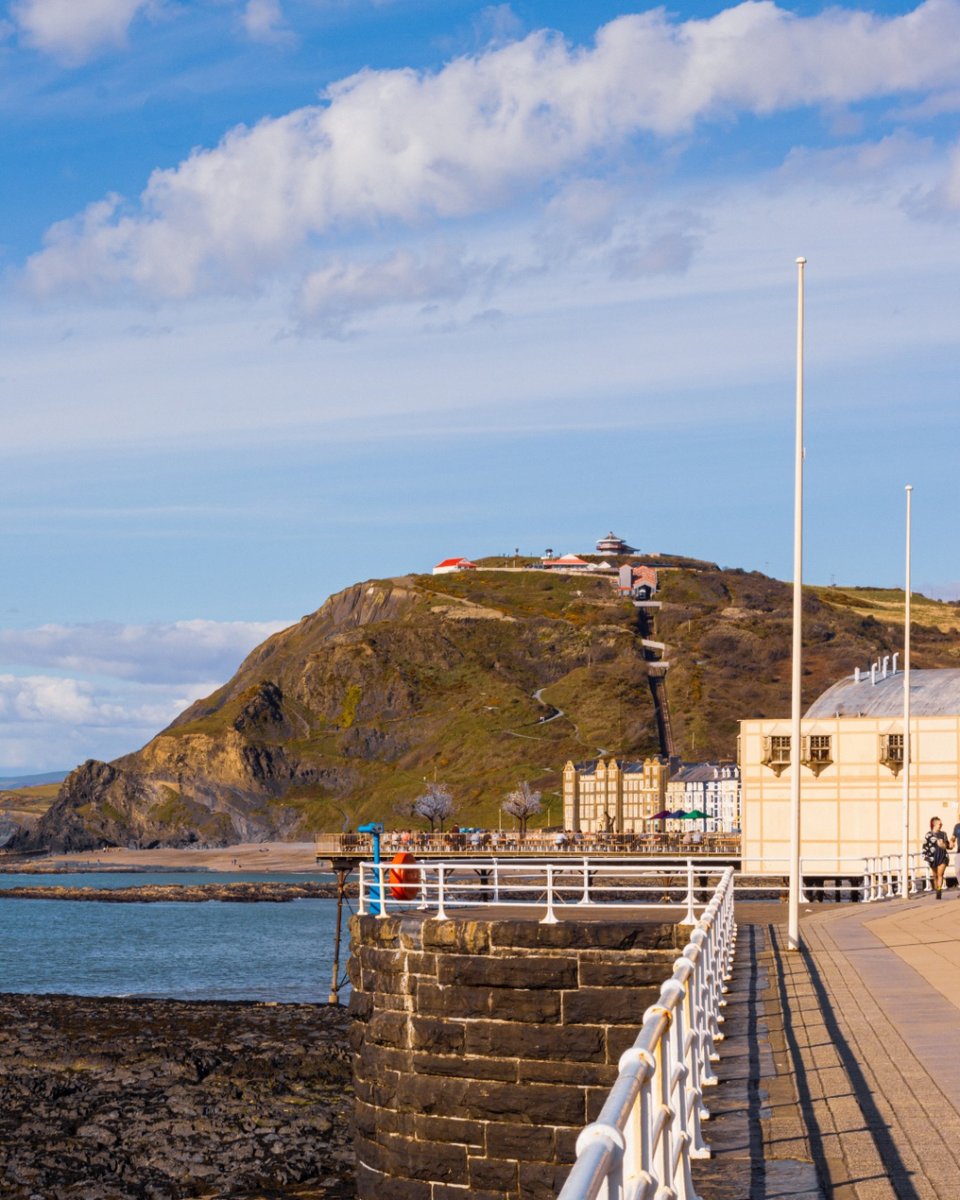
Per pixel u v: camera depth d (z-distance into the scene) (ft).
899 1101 43.73
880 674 277.64
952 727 242.78
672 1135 30.25
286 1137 117.29
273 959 296.30
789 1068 50.65
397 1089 86.99
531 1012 83.30
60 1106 127.75
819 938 104.83
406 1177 85.71
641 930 82.33
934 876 143.64
